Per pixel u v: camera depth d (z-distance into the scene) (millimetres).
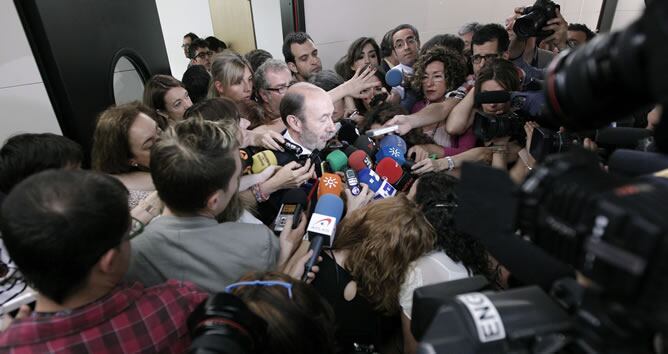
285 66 2328
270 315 730
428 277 1057
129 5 2305
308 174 1535
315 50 3037
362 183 1609
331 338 840
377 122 2107
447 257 1093
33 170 1179
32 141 1197
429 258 1079
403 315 1105
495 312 518
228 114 1598
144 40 2477
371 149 1834
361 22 3920
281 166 1649
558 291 552
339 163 1673
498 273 1123
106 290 765
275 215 1602
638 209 377
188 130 1027
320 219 1245
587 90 436
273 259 1119
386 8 4055
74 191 680
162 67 2701
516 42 2273
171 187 984
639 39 365
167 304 828
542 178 486
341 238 1218
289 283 815
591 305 452
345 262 1167
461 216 591
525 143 1760
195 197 1000
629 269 363
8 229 656
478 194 559
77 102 1888
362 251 1107
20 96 1699
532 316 517
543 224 469
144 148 1552
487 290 684
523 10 2396
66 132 1899
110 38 2127
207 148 989
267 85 2268
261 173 1537
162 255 1021
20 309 1017
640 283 360
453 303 549
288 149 1717
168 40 6105
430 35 4516
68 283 689
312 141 1706
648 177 484
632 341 411
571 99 469
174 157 962
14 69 1664
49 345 694
